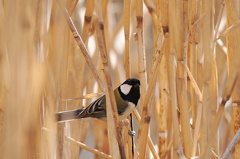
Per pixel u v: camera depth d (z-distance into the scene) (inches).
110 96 189.5
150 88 204.1
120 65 330.3
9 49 154.5
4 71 173.3
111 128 191.5
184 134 215.5
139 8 238.7
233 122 222.4
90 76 312.0
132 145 244.7
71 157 254.7
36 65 153.5
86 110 243.8
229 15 218.4
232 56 217.6
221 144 366.0
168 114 317.4
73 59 264.4
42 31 161.2
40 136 155.8
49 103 174.1
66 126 260.5
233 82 190.5
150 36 434.9
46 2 161.6
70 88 265.7
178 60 212.7
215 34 221.6
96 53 304.0
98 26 184.9
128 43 253.3
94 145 360.2
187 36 212.8
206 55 196.9
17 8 150.4
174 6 199.5
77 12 344.8
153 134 367.6
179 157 205.2
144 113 209.5
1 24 165.6
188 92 257.4
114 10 392.2
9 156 152.1
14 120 151.9
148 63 405.7
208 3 193.2
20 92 151.5
